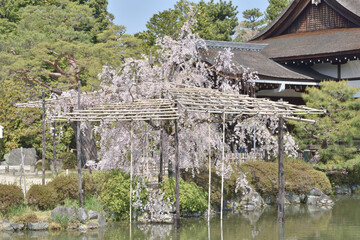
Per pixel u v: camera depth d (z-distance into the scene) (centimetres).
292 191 2227
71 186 1750
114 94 2198
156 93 2003
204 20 4516
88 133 2870
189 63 2184
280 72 2895
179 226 1652
